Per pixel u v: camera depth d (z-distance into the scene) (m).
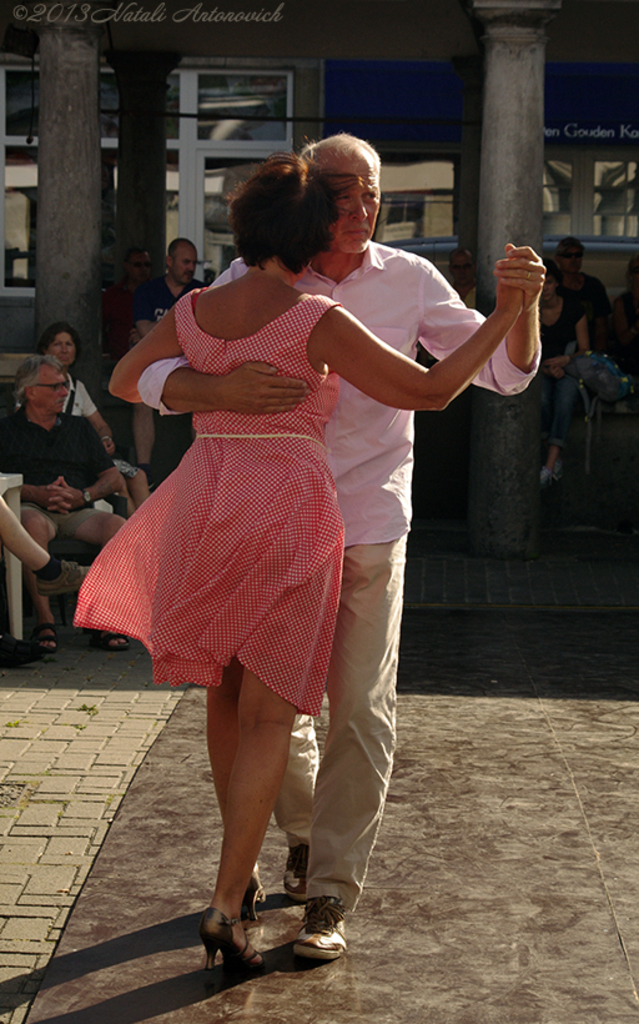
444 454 11.05
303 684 3.11
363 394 3.33
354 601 3.32
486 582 8.71
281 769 3.11
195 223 20.50
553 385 10.51
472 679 6.32
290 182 3.13
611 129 20.38
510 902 3.69
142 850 4.03
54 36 8.93
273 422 3.13
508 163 8.97
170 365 3.26
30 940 3.44
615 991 3.19
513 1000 3.14
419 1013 3.07
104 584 3.42
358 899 3.60
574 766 4.95
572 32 12.62
